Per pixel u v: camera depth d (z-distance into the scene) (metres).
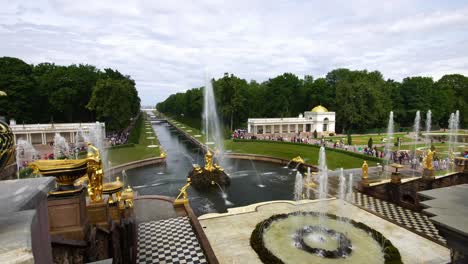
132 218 15.99
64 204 8.44
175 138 84.56
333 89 91.81
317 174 35.75
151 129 105.69
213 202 28.08
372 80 92.25
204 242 16.16
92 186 10.86
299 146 52.88
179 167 43.69
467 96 97.56
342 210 22.06
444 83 100.94
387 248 15.13
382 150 51.22
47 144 55.31
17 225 2.59
